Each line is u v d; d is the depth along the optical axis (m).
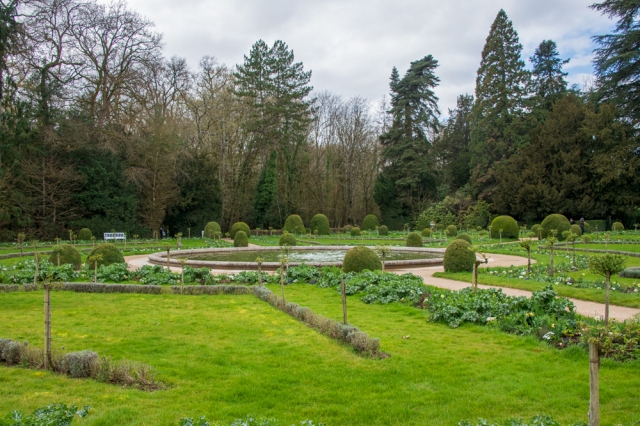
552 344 5.83
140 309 8.29
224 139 40.03
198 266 14.57
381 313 7.94
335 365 5.12
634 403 4.05
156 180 33.75
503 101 40.19
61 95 28.31
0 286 10.16
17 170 26.27
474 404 4.07
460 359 5.31
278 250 20.73
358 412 3.91
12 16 23.61
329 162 44.78
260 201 40.28
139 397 4.24
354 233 35.00
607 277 6.05
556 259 15.45
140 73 30.20
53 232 27.77
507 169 36.91
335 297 9.54
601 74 32.62
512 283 10.59
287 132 41.28
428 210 41.34
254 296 9.69
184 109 37.84
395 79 47.00
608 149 32.09
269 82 40.75
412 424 3.71
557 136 34.25
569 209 33.00
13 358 5.23
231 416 3.85
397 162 45.19
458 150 54.06
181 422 3.42
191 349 5.75
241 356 5.47
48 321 5.09
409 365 5.11
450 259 12.94
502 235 28.70
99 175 29.91
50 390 4.42
